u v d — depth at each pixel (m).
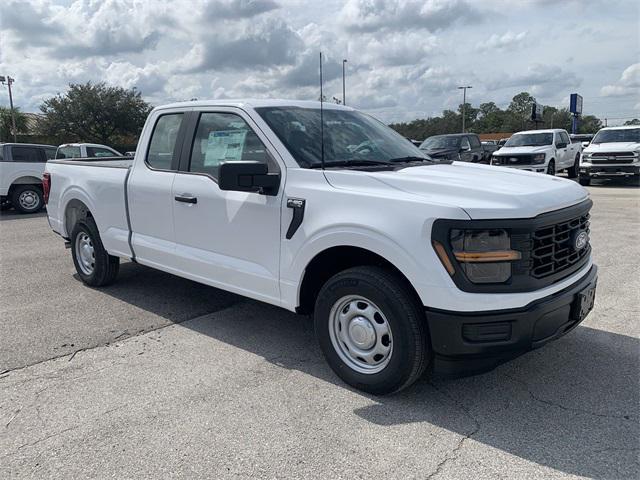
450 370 3.20
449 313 3.07
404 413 3.30
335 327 3.66
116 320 5.01
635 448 2.89
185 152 4.67
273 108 4.28
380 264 3.54
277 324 4.89
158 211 4.88
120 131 53.72
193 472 2.75
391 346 3.34
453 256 3.06
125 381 3.76
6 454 2.92
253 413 3.31
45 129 52.12
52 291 5.96
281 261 3.87
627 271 6.43
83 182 5.85
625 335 4.45
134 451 2.93
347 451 2.91
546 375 3.77
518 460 2.81
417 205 3.17
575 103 37.50
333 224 3.47
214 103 4.50
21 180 13.37
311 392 3.58
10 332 4.71
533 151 17.92
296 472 2.74
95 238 5.79
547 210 3.25
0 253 8.09
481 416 3.25
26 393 3.60
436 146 20.34
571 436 3.02
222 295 5.79
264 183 3.78
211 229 4.39
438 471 2.73
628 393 3.50
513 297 3.06
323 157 3.91
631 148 16.98
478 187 3.29
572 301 3.41
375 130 4.81
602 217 10.70
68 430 3.14
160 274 6.65
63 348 4.35
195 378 3.80
